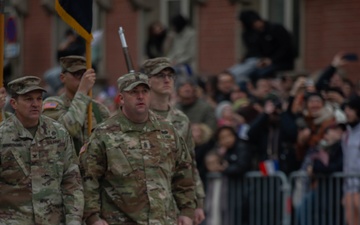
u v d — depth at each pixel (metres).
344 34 43.78
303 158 31.81
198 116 33.75
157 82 24.12
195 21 48.66
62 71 23.16
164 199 21.02
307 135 31.47
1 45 22.03
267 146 32.41
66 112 22.53
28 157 20.17
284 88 36.94
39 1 54.91
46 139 20.31
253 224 32.44
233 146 32.59
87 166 20.97
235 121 34.22
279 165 32.12
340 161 31.02
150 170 20.95
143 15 50.88
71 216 20.20
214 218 32.75
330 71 34.25
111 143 20.89
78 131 21.84
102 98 40.50
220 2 47.75
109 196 21.02
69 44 39.28
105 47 52.03
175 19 43.75
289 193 31.89
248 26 41.94
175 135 21.47
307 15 44.78
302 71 41.88
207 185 32.81
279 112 32.44
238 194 32.50
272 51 41.31
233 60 47.28
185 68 39.88
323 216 31.33
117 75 51.59
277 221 32.09
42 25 54.84
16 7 54.75
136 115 20.92
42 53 54.91
